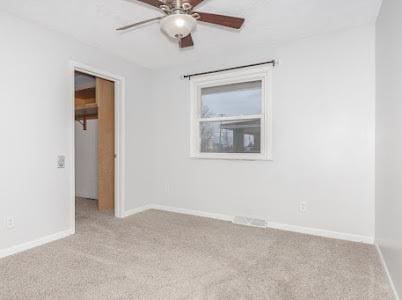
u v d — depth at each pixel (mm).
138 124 3791
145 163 3934
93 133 4684
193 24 1862
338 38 2715
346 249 2441
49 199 2617
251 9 2287
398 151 1672
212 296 1688
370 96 2574
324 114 2793
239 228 3068
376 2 2182
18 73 2354
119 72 3465
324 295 1699
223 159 3430
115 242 2623
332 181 2764
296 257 2275
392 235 1824
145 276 1938
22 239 2385
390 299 1661
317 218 2844
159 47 3148
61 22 2510
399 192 1639
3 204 2246
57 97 2691
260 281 1876
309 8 2273
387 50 2004
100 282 1846
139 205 3826
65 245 2531
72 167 2852
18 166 2352
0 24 2230
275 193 3086
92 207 4082
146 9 2283
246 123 3322
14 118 2322
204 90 3645
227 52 3338
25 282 1836
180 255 2316
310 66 2861
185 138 3730
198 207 3641
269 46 3096
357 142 2635
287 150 3002
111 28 2641
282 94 3021
